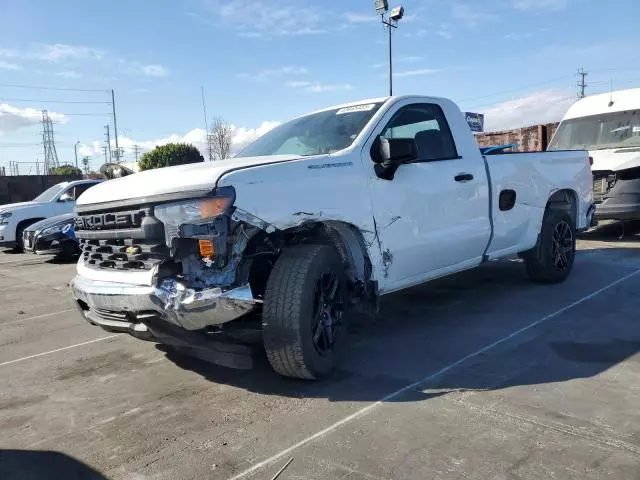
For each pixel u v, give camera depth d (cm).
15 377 444
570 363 412
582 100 1162
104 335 556
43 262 1217
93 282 392
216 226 342
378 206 439
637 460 278
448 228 509
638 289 625
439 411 340
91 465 296
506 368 407
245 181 355
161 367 448
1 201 3005
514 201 591
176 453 304
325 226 421
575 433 307
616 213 950
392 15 1925
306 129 502
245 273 354
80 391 405
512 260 830
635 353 428
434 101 530
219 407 363
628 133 1038
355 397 367
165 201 355
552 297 605
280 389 388
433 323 529
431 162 499
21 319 652
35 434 338
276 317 367
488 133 2175
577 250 907
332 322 401
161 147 3212
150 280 359
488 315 547
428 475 271
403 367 418
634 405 339
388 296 640
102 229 399
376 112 475
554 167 658
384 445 302
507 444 297
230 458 296
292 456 295
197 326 355
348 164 423
